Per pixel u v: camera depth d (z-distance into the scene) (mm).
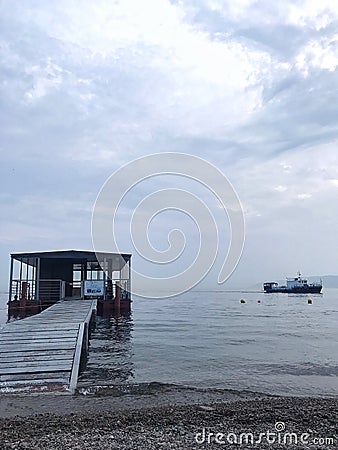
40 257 26969
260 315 35219
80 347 10906
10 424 6207
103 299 27219
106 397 8484
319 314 36969
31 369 9727
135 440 5395
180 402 8188
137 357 13359
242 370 11531
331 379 10539
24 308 25828
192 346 15875
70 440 5387
